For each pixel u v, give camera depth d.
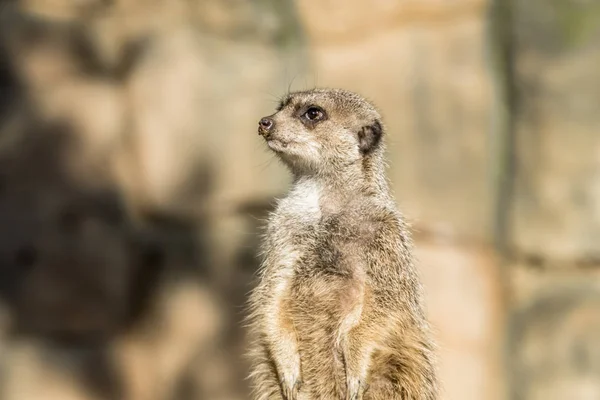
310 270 8.09
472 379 14.00
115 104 14.45
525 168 14.05
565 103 13.87
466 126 14.28
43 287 14.33
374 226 8.10
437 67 14.38
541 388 13.96
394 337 7.83
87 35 14.54
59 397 14.26
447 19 14.48
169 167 14.20
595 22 13.90
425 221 14.18
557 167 13.89
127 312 14.37
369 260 7.97
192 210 14.26
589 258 13.82
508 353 14.11
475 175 14.23
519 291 14.07
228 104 14.23
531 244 13.98
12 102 14.48
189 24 14.39
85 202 14.38
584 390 13.84
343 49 14.52
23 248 14.34
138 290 14.39
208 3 14.43
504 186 14.20
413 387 7.85
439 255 14.16
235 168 14.20
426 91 14.33
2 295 14.32
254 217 14.29
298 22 14.59
